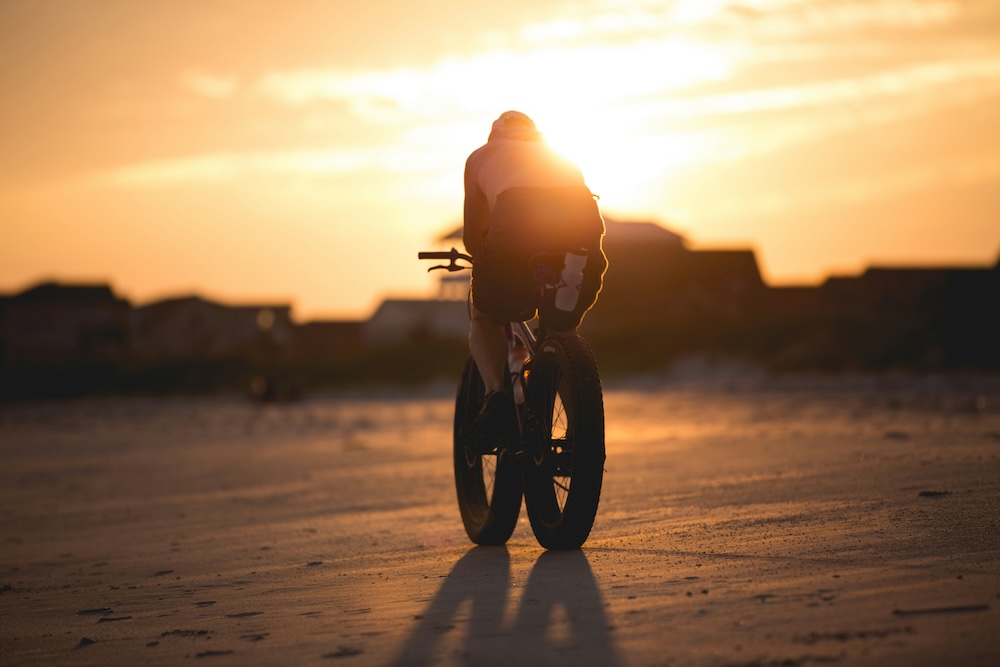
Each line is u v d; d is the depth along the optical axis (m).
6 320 182.38
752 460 14.82
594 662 4.31
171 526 13.95
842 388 71.62
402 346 151.00
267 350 172.50
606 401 70.00
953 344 93.25
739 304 154.12
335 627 5.55
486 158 7.94
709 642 4.46
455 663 4.51
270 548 10.19
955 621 4.41
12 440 56.16
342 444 35.56
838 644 4.25
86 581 9.39
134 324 187.12
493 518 8.52
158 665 5.14
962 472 10.05
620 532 8.45
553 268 7.54
